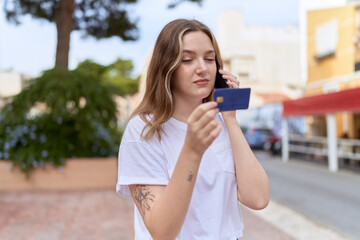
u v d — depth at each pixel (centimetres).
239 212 116
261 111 1975
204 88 104
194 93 104
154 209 91
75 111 704
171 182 87
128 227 453
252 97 2675
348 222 488
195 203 106
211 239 106
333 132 1064
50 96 645
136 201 103
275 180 862
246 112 2131
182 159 85
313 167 1134
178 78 106
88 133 717
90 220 485
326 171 1033
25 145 715
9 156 698
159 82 107
